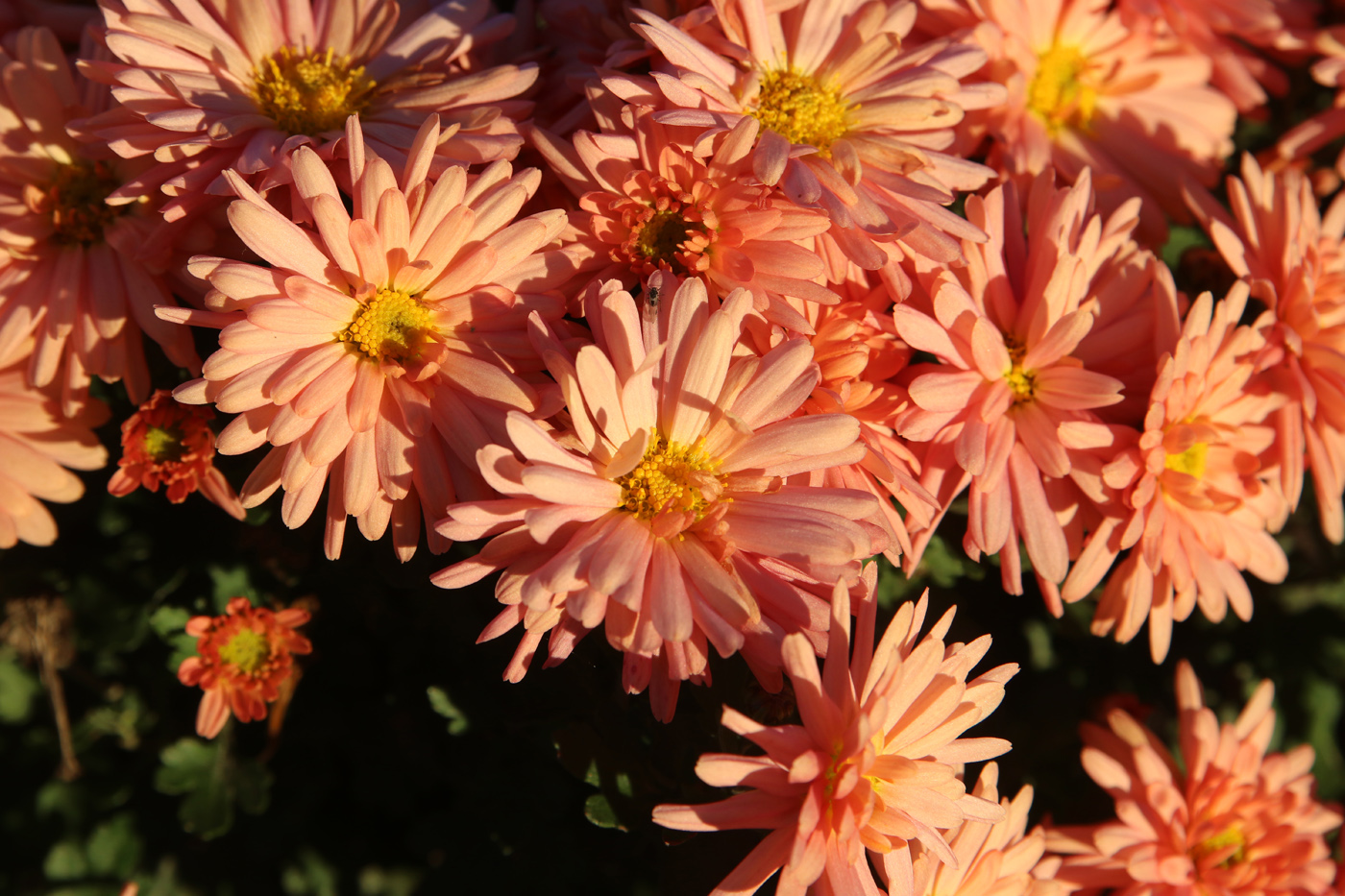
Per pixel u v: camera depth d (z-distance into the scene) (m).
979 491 0.46
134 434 0.47
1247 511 0.49
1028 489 0.47
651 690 0.44
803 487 0.44
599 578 0.43
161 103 0.45
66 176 0.47
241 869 0.53
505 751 0.49
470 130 0.46
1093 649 0.53
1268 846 0.50
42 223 0.47
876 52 0.48
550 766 0.49
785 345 0.44
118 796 0.52
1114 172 0.52
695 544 0.44
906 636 0.44
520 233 0.44
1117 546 0.47
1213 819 0.50
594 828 0.49
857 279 0.46
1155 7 0.52
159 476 0.47
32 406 0.47
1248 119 0.55
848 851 0.43
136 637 0.50
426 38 0.48
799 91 0.47
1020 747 0.51
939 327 0.46
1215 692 0.55
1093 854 0.49
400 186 0.45
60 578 0.50
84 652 0.52
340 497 0.45
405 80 0.47
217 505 0.49
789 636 0.43
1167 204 0.52
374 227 0.44
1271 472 0.49
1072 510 0.47
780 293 0.45
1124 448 0.47
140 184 0.45
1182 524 0.48
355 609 0.49
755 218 0.45
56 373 0.47
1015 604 0.51
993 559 0.49
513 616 0.43
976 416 0.47
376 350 0.44
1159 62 0.53
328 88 0.47
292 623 0.48
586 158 0.45
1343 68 0.52
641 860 0.49
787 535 0.44
